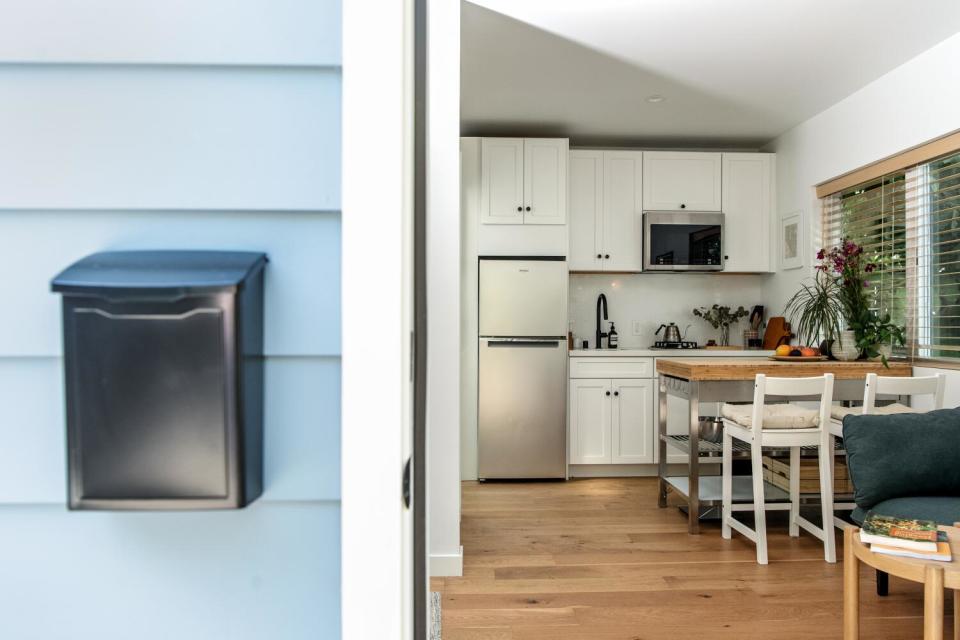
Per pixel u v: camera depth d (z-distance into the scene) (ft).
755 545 10.67
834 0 9.72
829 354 12.80
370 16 2.13
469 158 15.67
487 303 15.46
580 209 16.35
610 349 16.33
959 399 11.00
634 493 14.38
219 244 2.16
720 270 16.35
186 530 2.14
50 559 2.10
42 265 2.12
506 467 15.44
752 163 16.60
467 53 11.69
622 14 10.26
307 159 2.18
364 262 2.12
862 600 8.38
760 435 9.91
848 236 14.12
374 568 2.10
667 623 7.70
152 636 2.13
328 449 2.17
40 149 2.12
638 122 15.60
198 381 1.90
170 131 2.15
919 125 11.57
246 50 2.16
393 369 2.12
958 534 6.32
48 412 2.11
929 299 11.88
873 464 8.05
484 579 9.17
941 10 9.95
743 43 11.23
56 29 2.12
